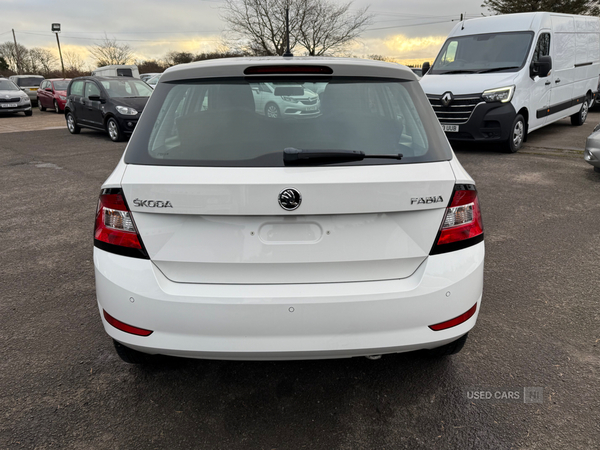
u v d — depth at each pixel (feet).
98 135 46.01
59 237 16.10
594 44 39.01
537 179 22.85
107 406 7.68
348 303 6.34
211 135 6.75
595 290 11.60
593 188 21.07
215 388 8.14
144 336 6.52
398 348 6.59
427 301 6.51
